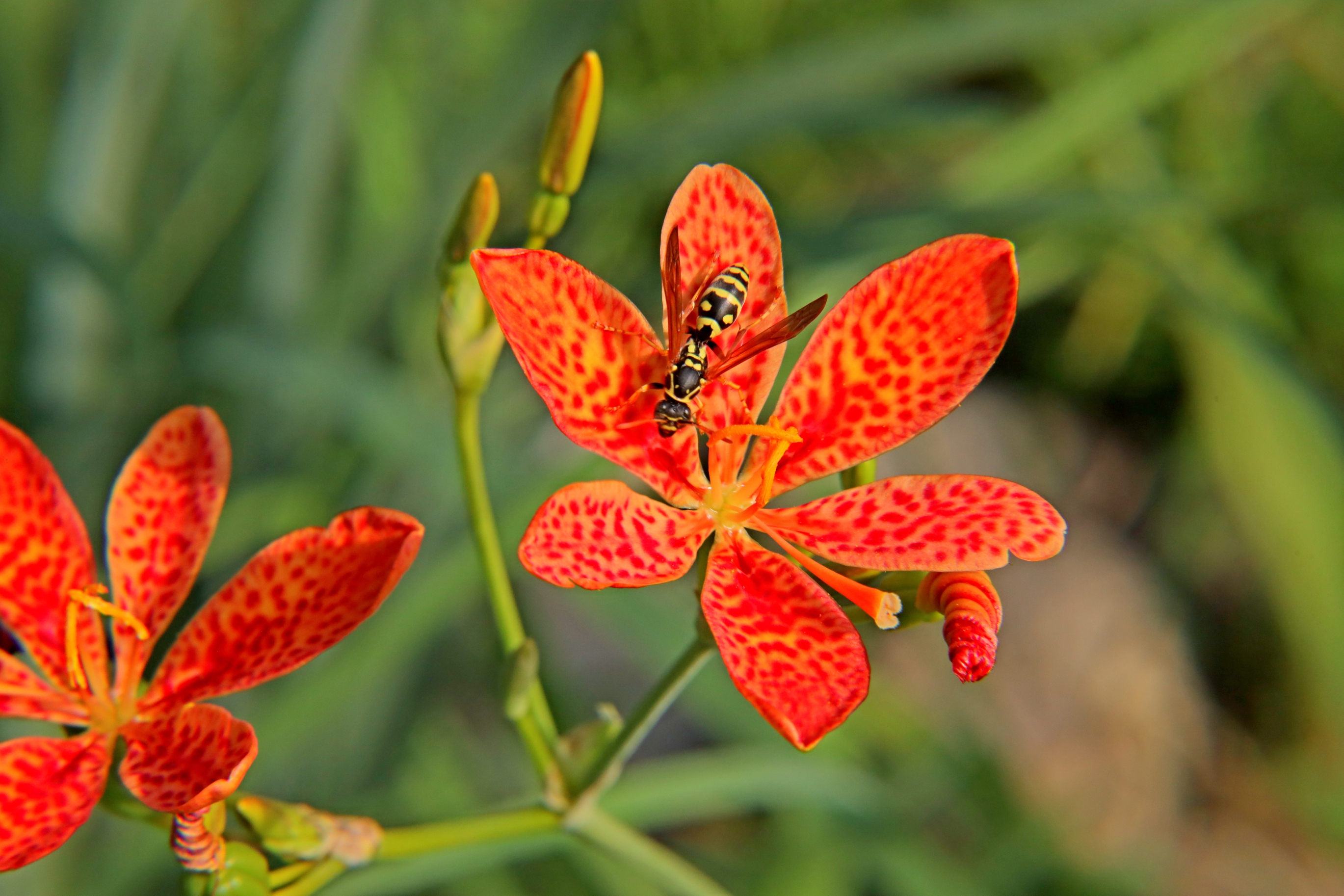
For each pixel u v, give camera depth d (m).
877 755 0.51
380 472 0.47
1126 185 0.51
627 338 0.34
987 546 0.33
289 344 0.41
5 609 0.34
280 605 0.34
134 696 0.34
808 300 0.42
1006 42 0.43
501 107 0.43
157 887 0.41
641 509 0.34
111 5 0.46
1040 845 0.51
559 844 0.37
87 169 0.47
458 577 0.41
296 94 0.46
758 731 0.42
